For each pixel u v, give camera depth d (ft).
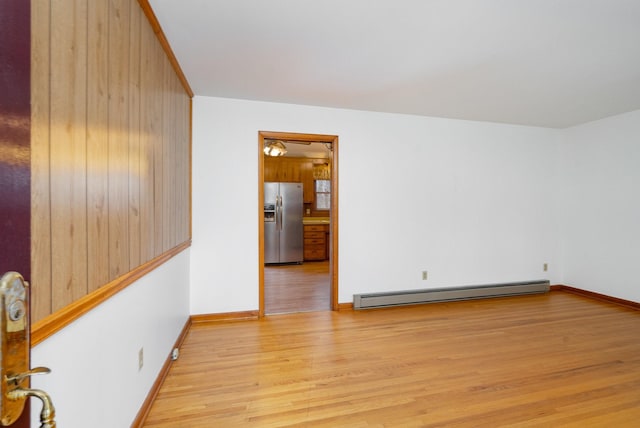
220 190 10.64
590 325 10.30
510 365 7.64
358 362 7.75
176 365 7.55
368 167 12.12
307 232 22.58
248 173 10.89
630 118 12.30
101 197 3.93
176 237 8.15
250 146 10.89
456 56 7.72
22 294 1.78
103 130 3.98
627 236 12.42
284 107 11.19
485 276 13.66
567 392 6.54
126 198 4.73
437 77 8.96
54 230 2.98
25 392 1.71
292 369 7.39
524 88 9.77
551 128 14.58
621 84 9.48
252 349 8.45
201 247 10.50
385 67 8.30
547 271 14.64
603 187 13.23
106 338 4.15
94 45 3.76
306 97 10.58
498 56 7.70
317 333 9.57
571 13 5.93
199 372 7.23
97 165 3.83
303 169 23.39
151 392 6.02
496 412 5.90
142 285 5.53
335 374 7.18
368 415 5.78
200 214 10.48
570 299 13.39
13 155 1.72
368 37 6.82
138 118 5.25
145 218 5.60
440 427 5.48
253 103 10.91
